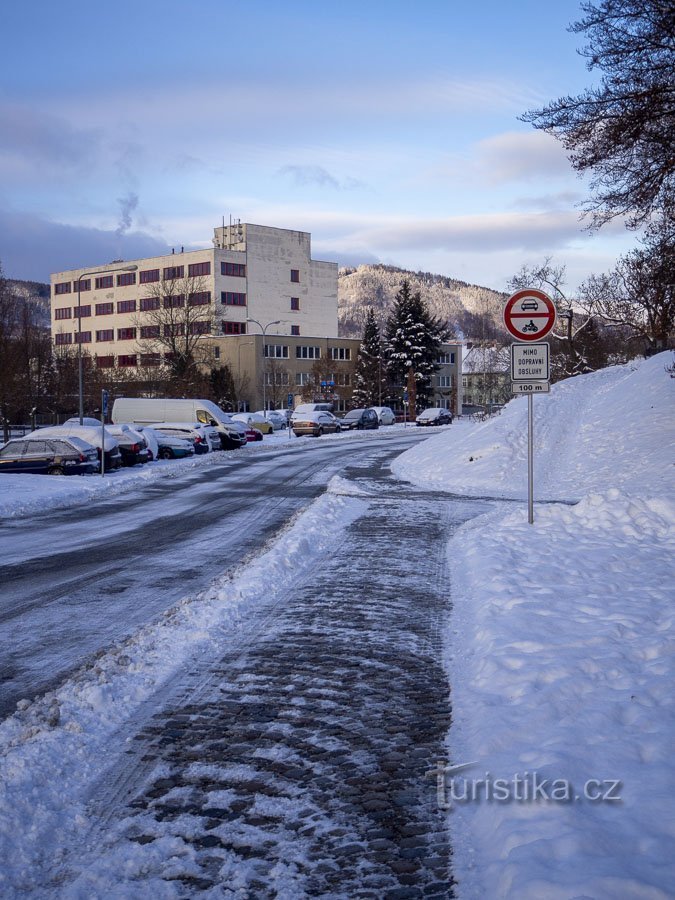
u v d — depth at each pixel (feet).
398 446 152.76
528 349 41.22
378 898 11.00
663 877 10.21
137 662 21.71
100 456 98.17
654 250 63.10
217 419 150.10
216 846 12.49
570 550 34.37
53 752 15.78
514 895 10.19
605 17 52.54
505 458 84.33
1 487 75.66
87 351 352.28
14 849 12.37
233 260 325.21
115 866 11.95
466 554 36.81
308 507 59.72
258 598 29.71
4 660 23.21
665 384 88.84
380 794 14.14
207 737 16.87
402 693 19.34
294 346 309.63
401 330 306.96
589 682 18.10
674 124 53.36
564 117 54.80
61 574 37.27
